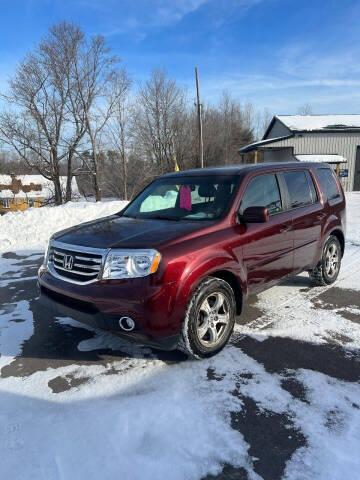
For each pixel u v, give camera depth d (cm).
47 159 2783
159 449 219
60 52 2533
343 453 213
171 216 378
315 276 495
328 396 267
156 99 3562
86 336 373
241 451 217
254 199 377
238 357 324
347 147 2558
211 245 311
